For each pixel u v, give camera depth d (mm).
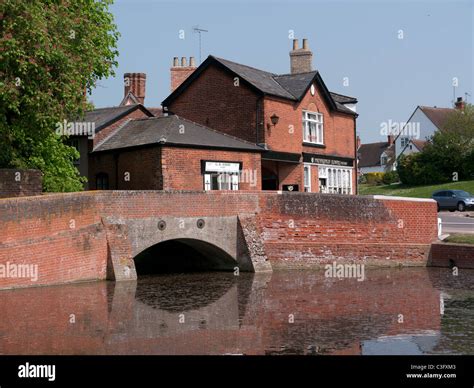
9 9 20844
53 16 22359
